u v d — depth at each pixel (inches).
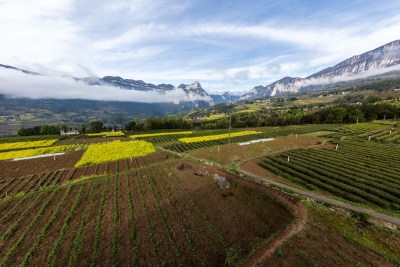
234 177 1460.4
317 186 1433.3
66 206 1230.3
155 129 6043.3
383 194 1216.2
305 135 3412.9
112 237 966.4
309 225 904.9
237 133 4279.0
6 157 2568.9
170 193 1355.8
